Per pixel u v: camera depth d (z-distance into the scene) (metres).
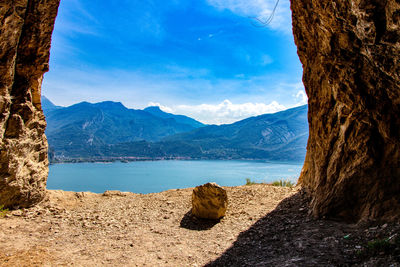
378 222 4.49
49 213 7.94
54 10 8.19
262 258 4.46
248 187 11.98
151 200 10.62
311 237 4.92
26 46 7.98
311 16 6.12
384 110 4.85
